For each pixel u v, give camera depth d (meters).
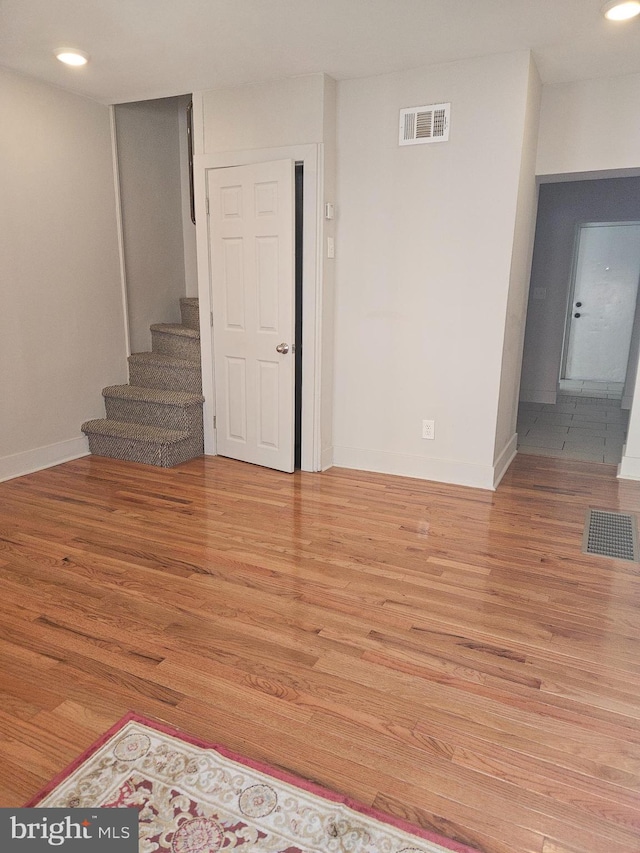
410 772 1.57
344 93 3.60
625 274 7.67
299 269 4.07
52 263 3.96
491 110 3.28
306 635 2.17
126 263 4.60
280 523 3.16
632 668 2.01
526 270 4.09
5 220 3.62
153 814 1.43
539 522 3.21
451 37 2.97
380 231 3.69
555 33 2.92
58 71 3.53
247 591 2.47
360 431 4.04
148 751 1.62
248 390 4.05
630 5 2.60
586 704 1.84
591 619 2.30
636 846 1.38
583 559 2.79
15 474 3.86
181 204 5.09
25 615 2.28
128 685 1.90
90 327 4.31
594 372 8.09
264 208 3.68
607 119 3.60
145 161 4.65
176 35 2.97
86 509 3.33
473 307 3.55
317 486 3.73
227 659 2.03
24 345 3.83
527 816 1.45
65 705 1.80
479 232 3.44
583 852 1.36
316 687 1.90
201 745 1.65
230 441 4.27
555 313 6.36
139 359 4.57
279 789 1.51
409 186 3.56
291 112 3.58
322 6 2.64
